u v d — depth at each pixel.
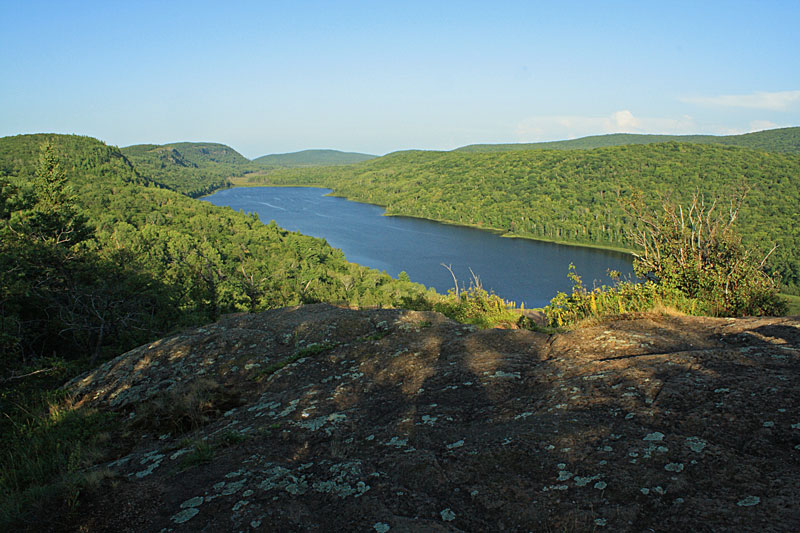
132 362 8.05
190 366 7.50
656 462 2.97
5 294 16.36
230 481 3.64
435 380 5.43
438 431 4.02
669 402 3.66
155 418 5.87
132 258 23.52
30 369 11.49
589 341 5.74
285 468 3.77
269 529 2.96
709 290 9.59
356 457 3.82
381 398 5.20
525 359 5.66
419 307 15.68
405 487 3.23
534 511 2.77
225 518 3.12
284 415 5.07
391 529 2.77
